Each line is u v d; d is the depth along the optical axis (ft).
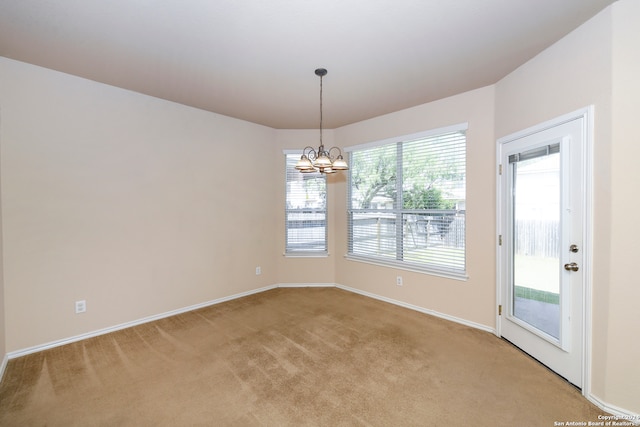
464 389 6.69
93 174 9.39
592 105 6.13
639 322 5.57
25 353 8.22
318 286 15.35
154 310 10.85
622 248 5.69
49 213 8.60
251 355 8.28
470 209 10.28
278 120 13.73
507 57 7.89
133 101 10.23
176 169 11.41
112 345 8.87
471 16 6.12
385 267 12.99
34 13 5.98
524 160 8.25
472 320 10.25
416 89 10.07
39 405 6.15
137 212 10.37
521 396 6.42
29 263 8.29
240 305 12.51
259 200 14.44
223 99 11.00
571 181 6.67
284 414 5.92
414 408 6.07
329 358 8.11
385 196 13.15
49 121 8.55
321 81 9.39
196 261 12.09
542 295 7.68
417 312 11.66
